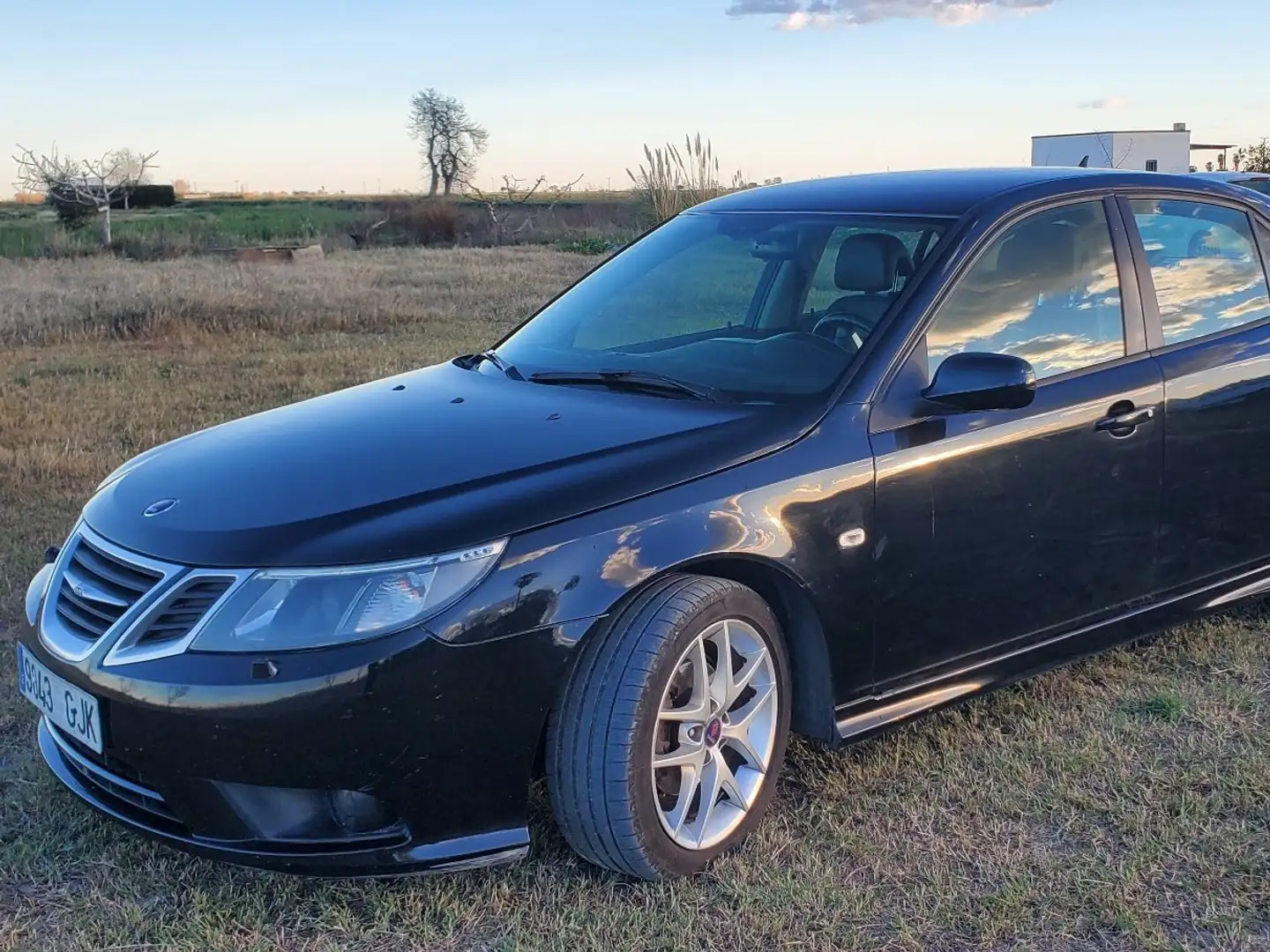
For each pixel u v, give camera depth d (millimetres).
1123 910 2855
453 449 3129
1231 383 3977
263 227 33406
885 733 3357
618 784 2811
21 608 4742
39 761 3633
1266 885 2947
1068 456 3566
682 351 3689
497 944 2789
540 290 15883
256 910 2902
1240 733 3721
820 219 3945
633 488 2906
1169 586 3957
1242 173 5355
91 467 6824
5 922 2861
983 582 3457
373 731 2641
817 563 3115
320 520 2814
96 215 33000
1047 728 3754
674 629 2855
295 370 9984
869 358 3322
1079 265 3799
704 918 2859
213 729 2639
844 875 3021
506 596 2725
